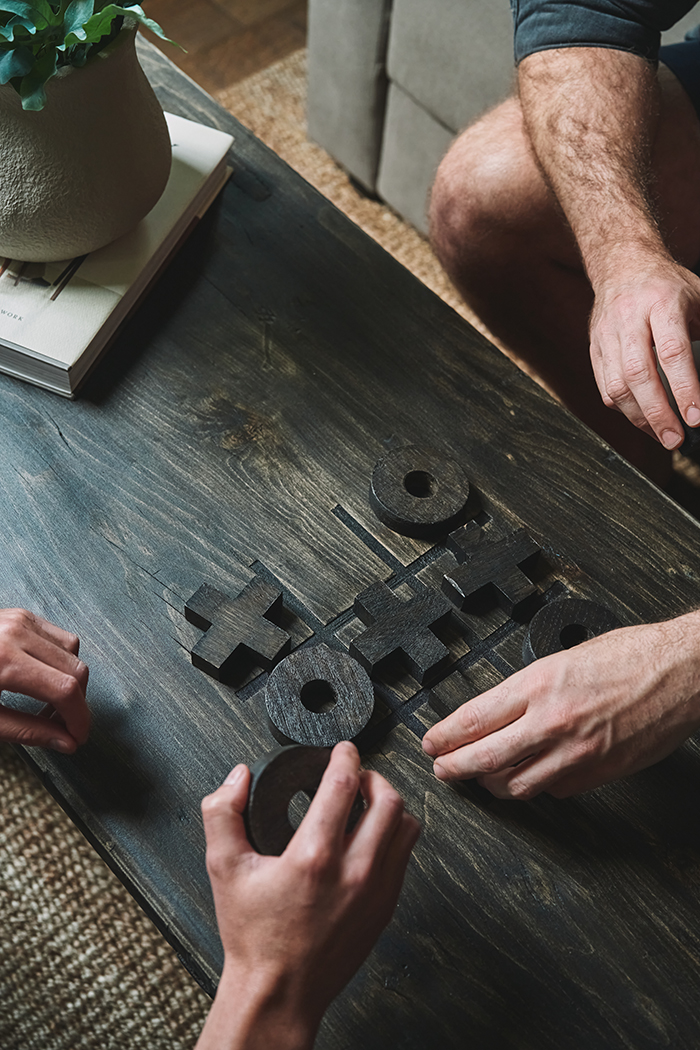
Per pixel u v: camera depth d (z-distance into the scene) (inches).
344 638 32.6
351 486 35.6
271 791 24.7
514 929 27.9
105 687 31.0
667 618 33.6
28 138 31.9
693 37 51.9
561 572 34.4
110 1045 42.8
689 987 27.3
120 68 32.5
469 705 29.0
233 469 35.6
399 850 25.1
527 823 29.5
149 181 35.8
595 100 42.9
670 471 57.4
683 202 49.2
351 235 41.7
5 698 30.1
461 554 34.2
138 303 38.8
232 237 41.0
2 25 30.2
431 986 26.9
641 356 34.9
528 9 45.2
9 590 32.6
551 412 37.9
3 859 46.7
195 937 27.4
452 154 52.0
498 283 53.6
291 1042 22.9
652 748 29.1
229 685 31.4
